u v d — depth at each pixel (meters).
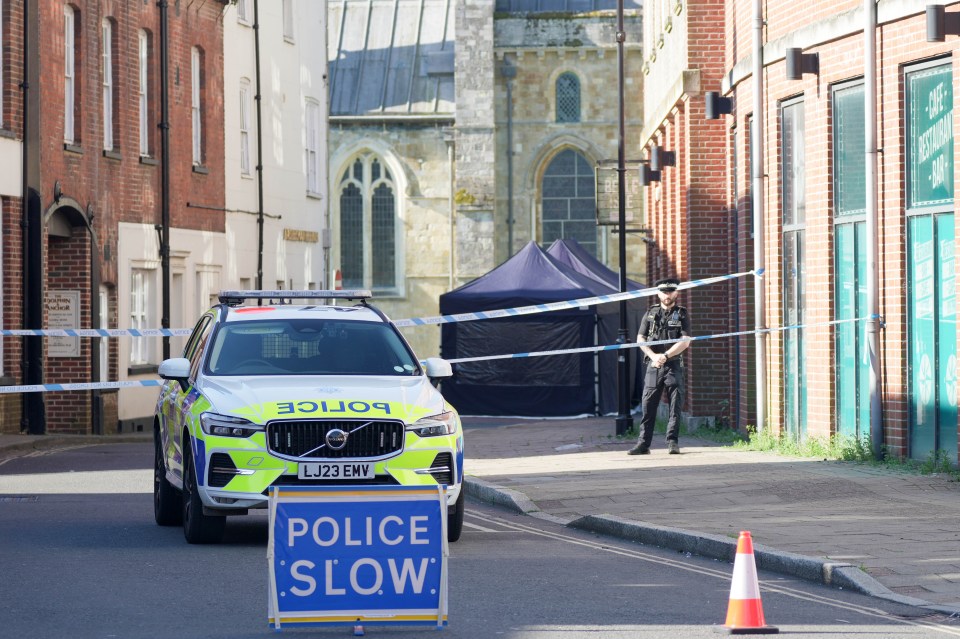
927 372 47.81
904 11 47.59
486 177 168.50
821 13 54.22
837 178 53.31
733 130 69.56
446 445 33.75
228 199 103.25
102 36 84.88
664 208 94.81
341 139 173.38
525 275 104.75
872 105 49.19
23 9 75.19
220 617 25.44
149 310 91.75
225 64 103.06
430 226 172.50
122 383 49.34
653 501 41.81
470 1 168.25
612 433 73.94
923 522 36.00
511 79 170.25
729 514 38.31
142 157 89.38
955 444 46.56
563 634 24.02
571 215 170.88
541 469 52.47
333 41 182.12
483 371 104.69
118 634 23.91
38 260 76.50
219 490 32.84
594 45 169.50
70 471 57.22
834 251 53.50
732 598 24.31
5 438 72.19
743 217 63.88
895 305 48.91
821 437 54.03
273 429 32.84
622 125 72.69
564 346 103.25
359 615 23.97
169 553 33.47
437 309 172.38
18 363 75.56
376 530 24.11
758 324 59.56
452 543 35.81
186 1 96.06
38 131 76.50
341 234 174.00
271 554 23.84
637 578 30.08
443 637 23.80
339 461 32.72
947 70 46.75
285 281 115.19
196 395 34.94
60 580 29.38
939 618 25.62
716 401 72.19
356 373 36.41
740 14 64.00
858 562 30.16
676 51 80.62
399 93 175.25
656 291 57.06
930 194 47.50
